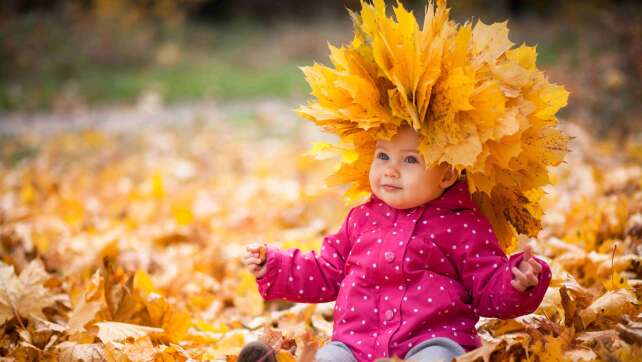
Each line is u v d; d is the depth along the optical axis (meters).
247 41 24.62
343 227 3.14
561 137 2.84
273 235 5.99
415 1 23.36
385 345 2.78
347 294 2.95
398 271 2.87
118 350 3.31
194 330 3.78
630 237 4.14
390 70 2.82
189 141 11.66
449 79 2.72
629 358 2.66
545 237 4.62
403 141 2.87
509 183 2.87
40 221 6.34
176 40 23.97
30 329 3.61
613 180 5.77
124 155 10.60
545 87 2.87
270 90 17.77
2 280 3.71
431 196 2.90
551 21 21.53
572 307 3.16
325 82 2.94
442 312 2.78
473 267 2.82
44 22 21.98
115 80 19.06
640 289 3.36
